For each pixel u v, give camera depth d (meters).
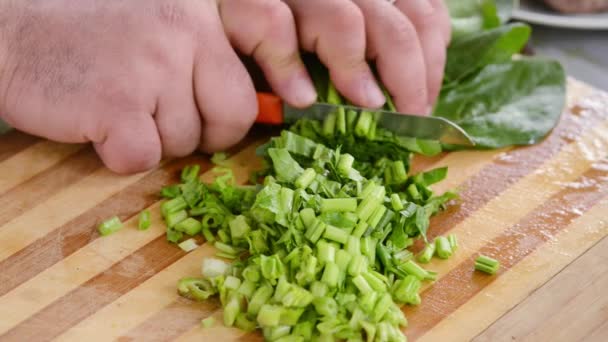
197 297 0.47
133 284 0.48
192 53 0.50
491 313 0.47
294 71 0.52
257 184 0.52
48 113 0.51
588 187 0.52
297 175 0.50
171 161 0.54
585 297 0.47
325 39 0.52
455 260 0.49
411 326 0.46
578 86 0.58
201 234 0.50
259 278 0.47
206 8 0.51
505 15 0.62
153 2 0.50
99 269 0.48
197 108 0.52
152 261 0.49
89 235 0.50
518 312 0.47
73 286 0.48
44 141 0.54
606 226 0.50
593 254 0.49
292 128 0.54
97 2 0.50
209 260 0.48
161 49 0.50
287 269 0.47
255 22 0.51
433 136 0.53
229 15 0.52
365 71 0.52
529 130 0.55
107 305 0.47
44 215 0.51
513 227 0.50
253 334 0.46
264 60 0.52
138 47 0.50
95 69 0.50
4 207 0.51
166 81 0.50
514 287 0.48
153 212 0.51
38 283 0.48
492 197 0.52
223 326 0.46
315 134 0.54
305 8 0.52
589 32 0.71
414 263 0.48
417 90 0.53
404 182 0.52
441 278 0.48
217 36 0.51
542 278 0.48
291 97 0.52
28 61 0.50
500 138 0.55
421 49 0.53
